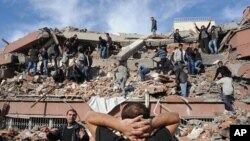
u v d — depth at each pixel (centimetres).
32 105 1866
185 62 2069
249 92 1877
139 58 2420
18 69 2525
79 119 1764
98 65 2352
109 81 2053
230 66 2041
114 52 2514
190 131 1491
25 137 1592
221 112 1639
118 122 215
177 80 1803
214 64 2153
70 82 2098
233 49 2236
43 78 2223
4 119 1909
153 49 2538
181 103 1695
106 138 213
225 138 1345
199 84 1880
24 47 2658
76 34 2569
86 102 1775
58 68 2139
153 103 1709
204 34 2267
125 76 1883
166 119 224
